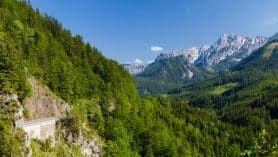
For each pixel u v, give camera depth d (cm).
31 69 15275
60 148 12769
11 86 10725
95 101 17638
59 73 16275
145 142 18000
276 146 1748
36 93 14250
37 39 19262
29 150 10112
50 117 13875
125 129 17462
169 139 19512
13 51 13575
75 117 14375
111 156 15325
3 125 9525
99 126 16300
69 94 16112
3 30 16962
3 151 9194
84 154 14050
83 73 18575
